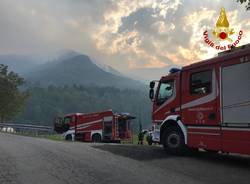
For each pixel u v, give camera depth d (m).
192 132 13.48
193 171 11.12
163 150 15.44
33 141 20.69
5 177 9.90
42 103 178.00
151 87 15.55
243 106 11.48
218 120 12.37
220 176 10.45
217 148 12.37
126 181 9.62
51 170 10.88
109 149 15.70
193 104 13.48
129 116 39.81
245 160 13.36
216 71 12.57
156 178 10.04
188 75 13.85
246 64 11.46
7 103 71.81
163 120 14.91
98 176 10.16
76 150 15.43
